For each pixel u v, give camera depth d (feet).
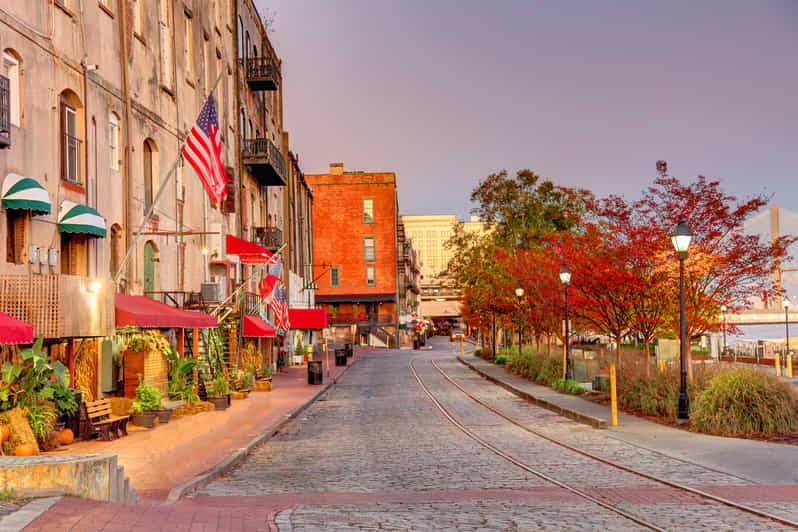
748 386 56.03
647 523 29.71
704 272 77.82
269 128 168.14
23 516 25.45
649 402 69.82
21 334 44.16
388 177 309.22
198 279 101.45
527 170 169.37
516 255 147.33
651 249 78.69
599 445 53.93
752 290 78.84
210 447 54.80
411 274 410.11
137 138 79.77
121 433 59.93
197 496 37.70
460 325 506.07
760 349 147.43
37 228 57.52
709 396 58.13
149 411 66.13
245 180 137.08
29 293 50.72
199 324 73.87
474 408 86.69
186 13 100.78
